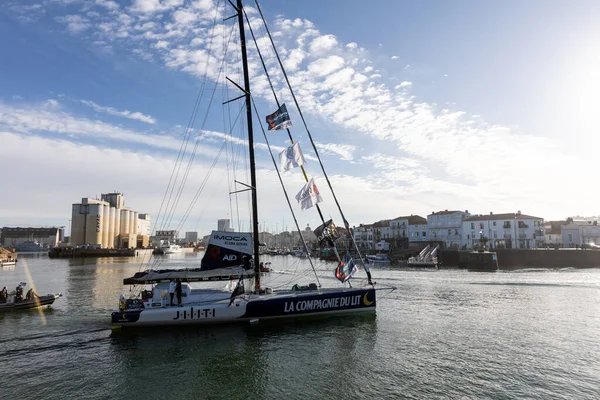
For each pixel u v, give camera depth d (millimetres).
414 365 14977
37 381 13570
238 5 22406
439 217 105750
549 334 19688
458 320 22812
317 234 23500
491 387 12898
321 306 21344
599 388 12852
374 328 20547
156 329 19516
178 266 84250
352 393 12484
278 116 22875
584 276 51500
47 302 28266
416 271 63406
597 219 110000
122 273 62562
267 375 14047
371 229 128125
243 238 20688
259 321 20656
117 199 194375
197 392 12648
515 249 76688
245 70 22250
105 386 13133
